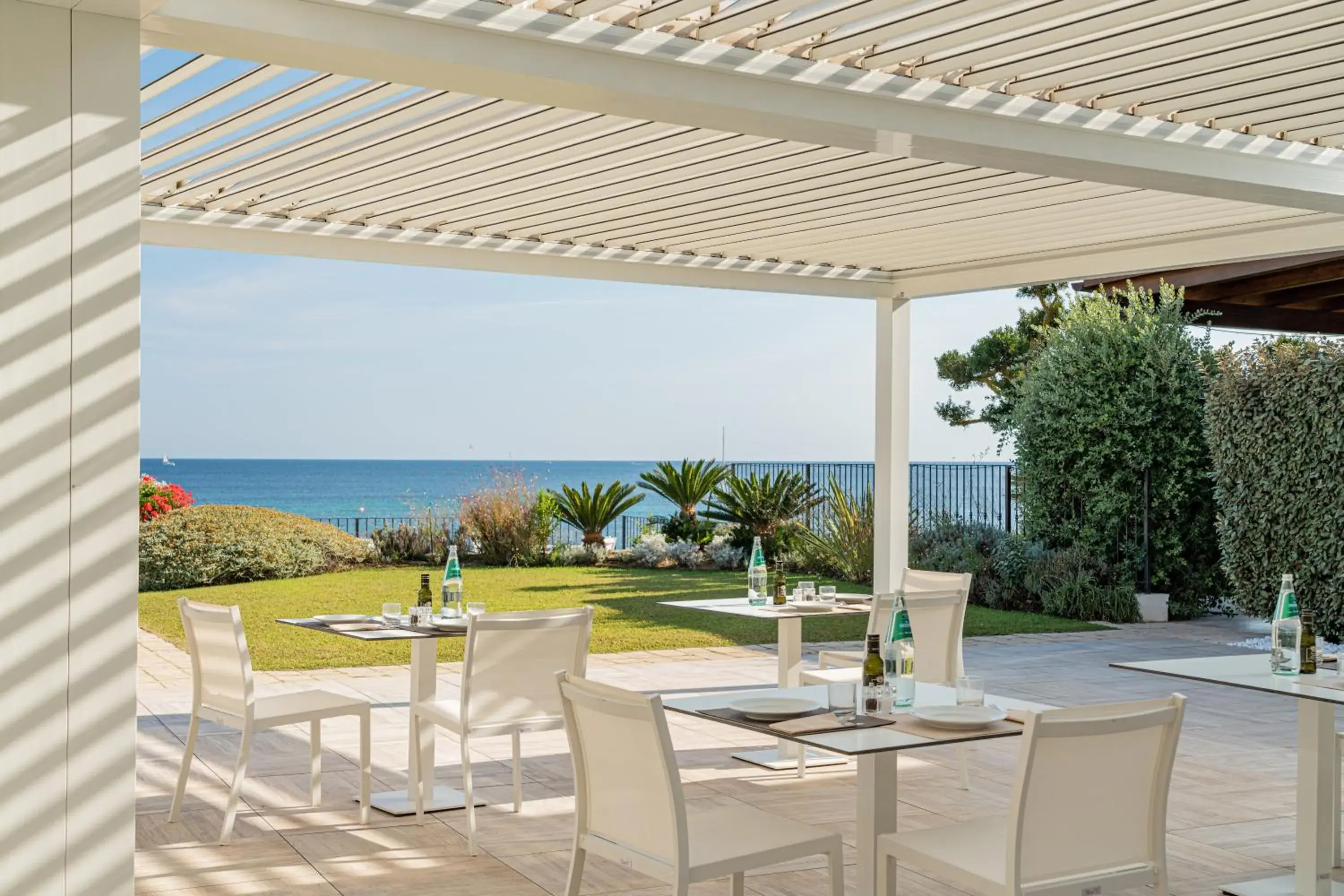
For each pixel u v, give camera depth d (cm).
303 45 357
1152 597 1320
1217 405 1228
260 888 470
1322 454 1127
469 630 520
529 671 537
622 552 2012
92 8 325
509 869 496
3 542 320
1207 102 492
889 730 377
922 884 485
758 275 924
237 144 578
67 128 326
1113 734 330
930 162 601
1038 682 934
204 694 557
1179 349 1340
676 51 409
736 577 1736
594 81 399
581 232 799
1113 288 1398
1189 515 1346
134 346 335
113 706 332
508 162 605
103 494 331
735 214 731
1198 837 550
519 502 1970
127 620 334
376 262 799
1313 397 1133
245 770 538
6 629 320
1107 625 1280
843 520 1664
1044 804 325
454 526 1981
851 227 767
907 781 641
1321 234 730
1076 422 1355
